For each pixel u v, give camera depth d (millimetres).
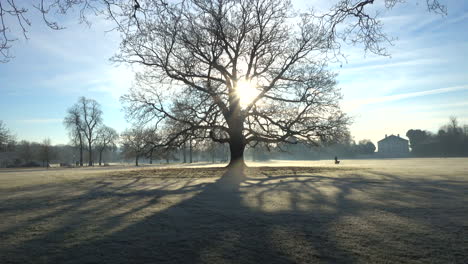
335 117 25438
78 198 10828
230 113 25094
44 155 73812
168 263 4359
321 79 24312
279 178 17188
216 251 4832
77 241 5465
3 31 6059
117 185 15258
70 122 69875
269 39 24547
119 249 4996
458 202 8797
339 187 12680
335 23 8125
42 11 6023
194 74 23266
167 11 7168
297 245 5047
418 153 96188
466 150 86188
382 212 7492
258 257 4531
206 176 19469
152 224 6676
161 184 15320
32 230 6270
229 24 22781
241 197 10398
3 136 66312
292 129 26047
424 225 6180
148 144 25719
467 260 4266
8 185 16172
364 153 113750
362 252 4660
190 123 24078
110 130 79875
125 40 7820
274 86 24734
